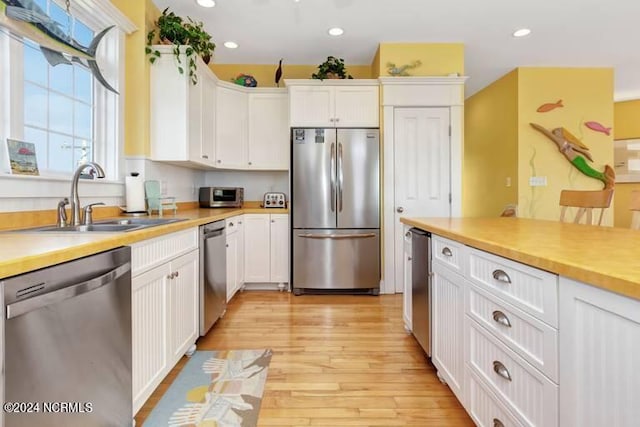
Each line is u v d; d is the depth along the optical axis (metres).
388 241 3.64
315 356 2.17
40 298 0.89
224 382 1.86
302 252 3.53
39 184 1.74
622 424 0.70
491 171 4.96
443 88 3.59
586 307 0.80
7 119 1.65
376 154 3.51
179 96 2.77
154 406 1.65
